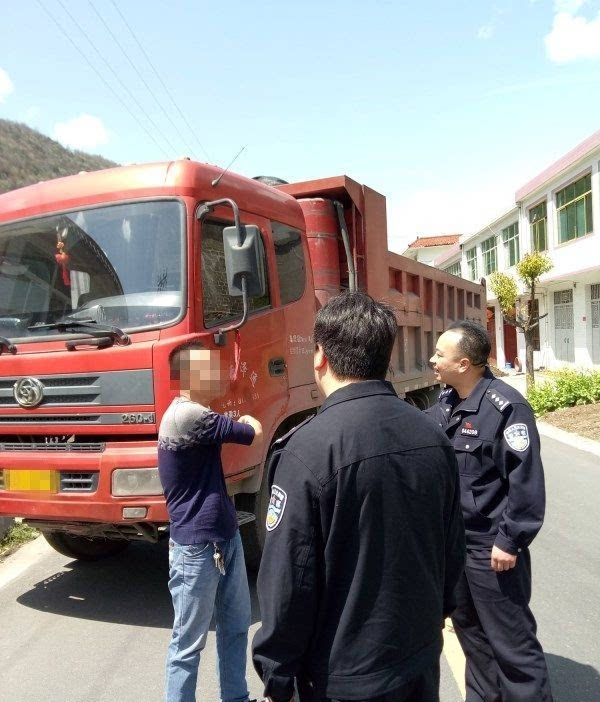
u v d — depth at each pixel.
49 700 3.20
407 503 1.68
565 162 18.25
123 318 3.81
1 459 3.91
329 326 1.83
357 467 1.63
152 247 3.87
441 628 1.80
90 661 3.59
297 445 1.68
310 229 5.60
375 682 1.60
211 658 3.64
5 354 4.01
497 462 2.63
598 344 18.86
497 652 2.61
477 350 2.74
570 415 12.30
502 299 17.77
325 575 1.63
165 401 3.58
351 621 1.61
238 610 3.04
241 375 4.12
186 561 2.84
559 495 6.96
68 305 4.00
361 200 6.00
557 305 22.16
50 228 4.16
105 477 3.63
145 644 3.79
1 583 4.83
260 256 3.86
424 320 8.42
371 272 6.11
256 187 4.68
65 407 3.77
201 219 3.91
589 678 3.28
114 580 4.87
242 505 4.39
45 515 3.77
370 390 1.77
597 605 4.18
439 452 1.79
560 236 19.81
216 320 3.96
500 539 2.53
